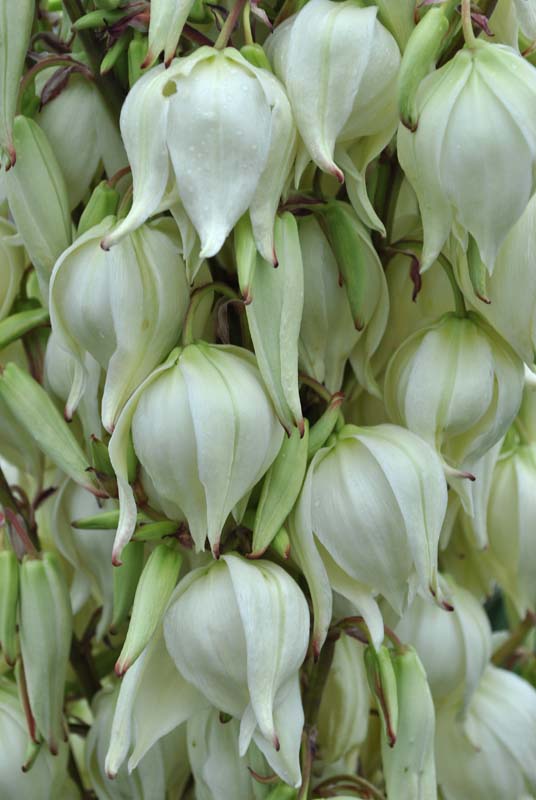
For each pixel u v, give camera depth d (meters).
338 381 0.53
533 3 0.51
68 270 0.50
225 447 0.48
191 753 0.53
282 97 0.48
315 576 0.50
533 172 0.48
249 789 0.53
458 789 0.59
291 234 0.49
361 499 0.50
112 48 0.51
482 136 0.48
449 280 0.52
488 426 0.52
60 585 0.54
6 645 0.54
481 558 0.60
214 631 0.49
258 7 0.51
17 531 0.55
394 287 0.54
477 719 0.59
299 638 0.49
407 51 0.48
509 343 0.52
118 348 0.49
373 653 0.52
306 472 0.50
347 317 0.52
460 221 0.49
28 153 0.51
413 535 0.50
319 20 0.48
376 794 0.55
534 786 0.59
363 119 0.49
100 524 0.51
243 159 0.47
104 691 0.57
